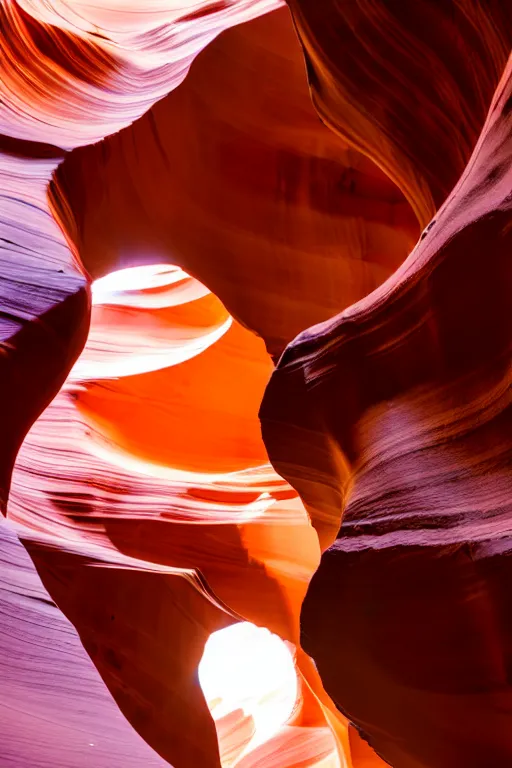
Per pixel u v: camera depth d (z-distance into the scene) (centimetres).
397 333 284
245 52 521
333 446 317
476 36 306
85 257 577
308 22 405
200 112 547
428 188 387
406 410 277
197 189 566
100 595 521
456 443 250
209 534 608
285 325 572
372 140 418
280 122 539
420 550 236
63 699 229
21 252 450
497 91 276
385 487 269
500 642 211
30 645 245
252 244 567
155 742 514
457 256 249
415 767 258
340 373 309
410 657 240
